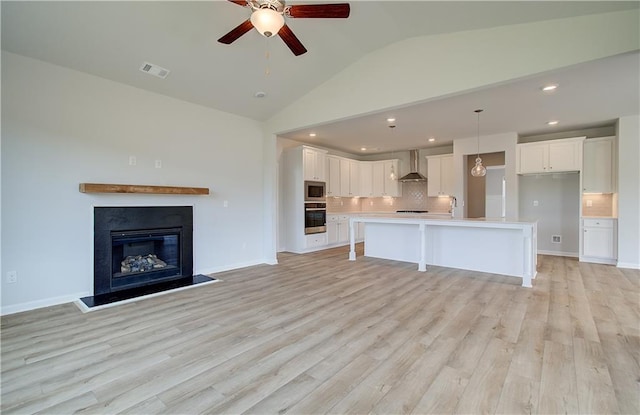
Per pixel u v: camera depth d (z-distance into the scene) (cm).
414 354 231
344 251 710
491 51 322
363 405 174
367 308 329
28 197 326
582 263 553
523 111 482
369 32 360
